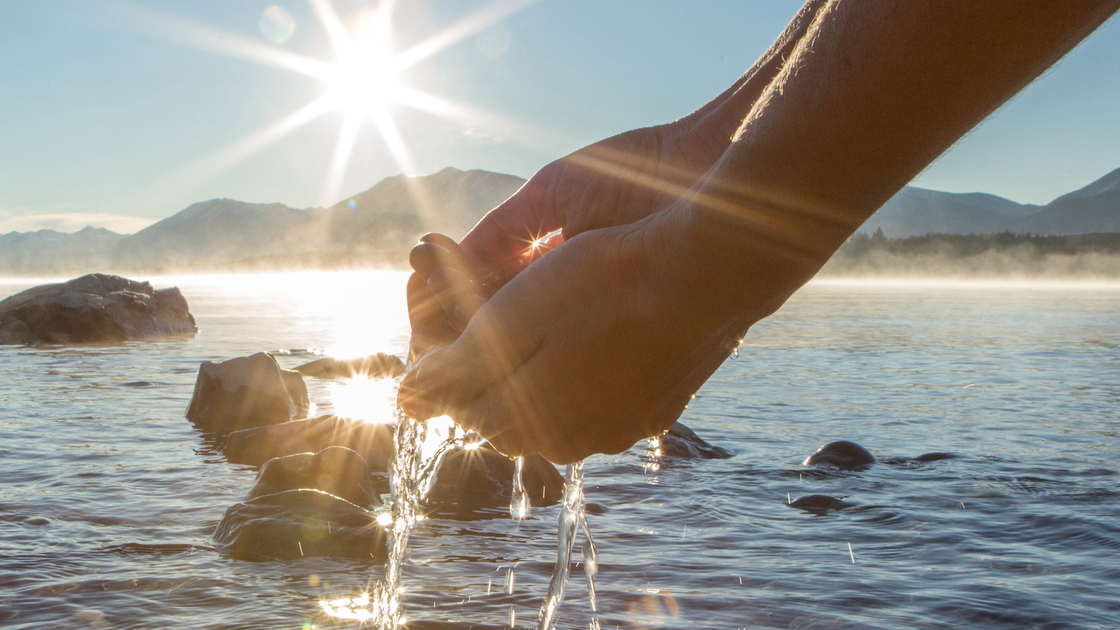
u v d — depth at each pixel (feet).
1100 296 145.07
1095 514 13.29
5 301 49.42
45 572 10.18
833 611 9.09
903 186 2.58
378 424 18.49
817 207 2.60
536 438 3.35
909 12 2.27
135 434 20.36
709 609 9.13
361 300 121.19
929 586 9.95
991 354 44.34
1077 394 29.25
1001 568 10.68
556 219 4.84
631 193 4.66
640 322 3.02
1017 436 21.08
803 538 12.10
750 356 43.09
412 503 6.53
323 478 14.14
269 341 49.19
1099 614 9.07
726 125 4.58
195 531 12.10
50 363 36.55
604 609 9.10
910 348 47.73
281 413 22.35
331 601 9.28
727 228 2.72
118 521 12.62
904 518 13.17
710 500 14.44
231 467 16.66
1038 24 2.14
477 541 11.91
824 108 2.46
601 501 14.40
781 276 2.77
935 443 20.08
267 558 10.82
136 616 8.78
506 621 8.68
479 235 4.85
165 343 47.42
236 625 8.53
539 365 3.19
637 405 3.24
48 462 17.04
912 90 2.32
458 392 3.33
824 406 26.27
